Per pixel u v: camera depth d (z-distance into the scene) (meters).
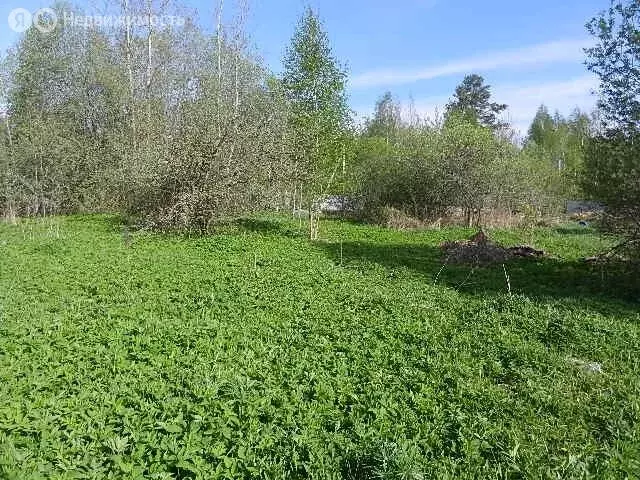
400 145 28.14
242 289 9.41
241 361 6.01
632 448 4.50
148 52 26.78
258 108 19.25
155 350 6.26
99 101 29.19
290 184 18.31
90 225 20.22
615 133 10.66
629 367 6.38
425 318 8.08
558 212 28.30
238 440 4.27
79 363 5.76
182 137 17.00
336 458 4.13
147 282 9.88
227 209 17.58
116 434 4.32
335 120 18.33
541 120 67.06
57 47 28.98
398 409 4.98
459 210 26.41
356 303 8.81
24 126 24.39
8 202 21.80
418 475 3.81
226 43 22.53
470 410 5.14
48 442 4.20
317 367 5.96
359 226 23.27
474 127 25.75
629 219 10.49
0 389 5.11
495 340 7.15
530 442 4.60
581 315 8.36
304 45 18.02
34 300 8.63
